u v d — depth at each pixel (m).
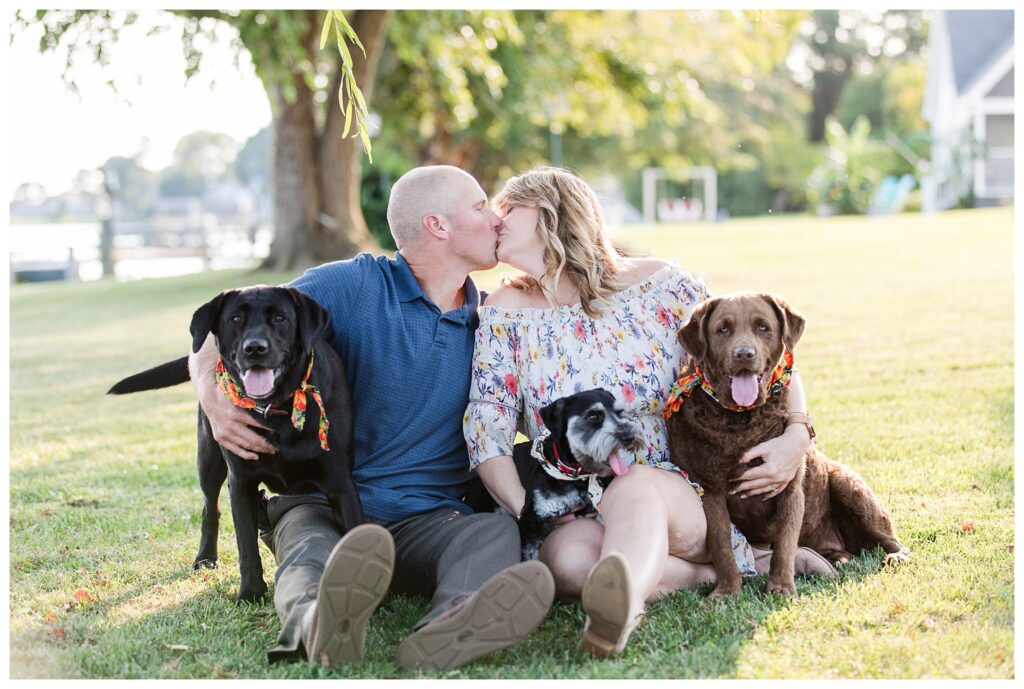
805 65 60.47
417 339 3.74
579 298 3.79
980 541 3.87
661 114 26.52
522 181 3.86
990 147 32.50
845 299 11.64
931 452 5.25
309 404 3.44
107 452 6.36
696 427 3.51
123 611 3.59
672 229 29.86
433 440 3.79
